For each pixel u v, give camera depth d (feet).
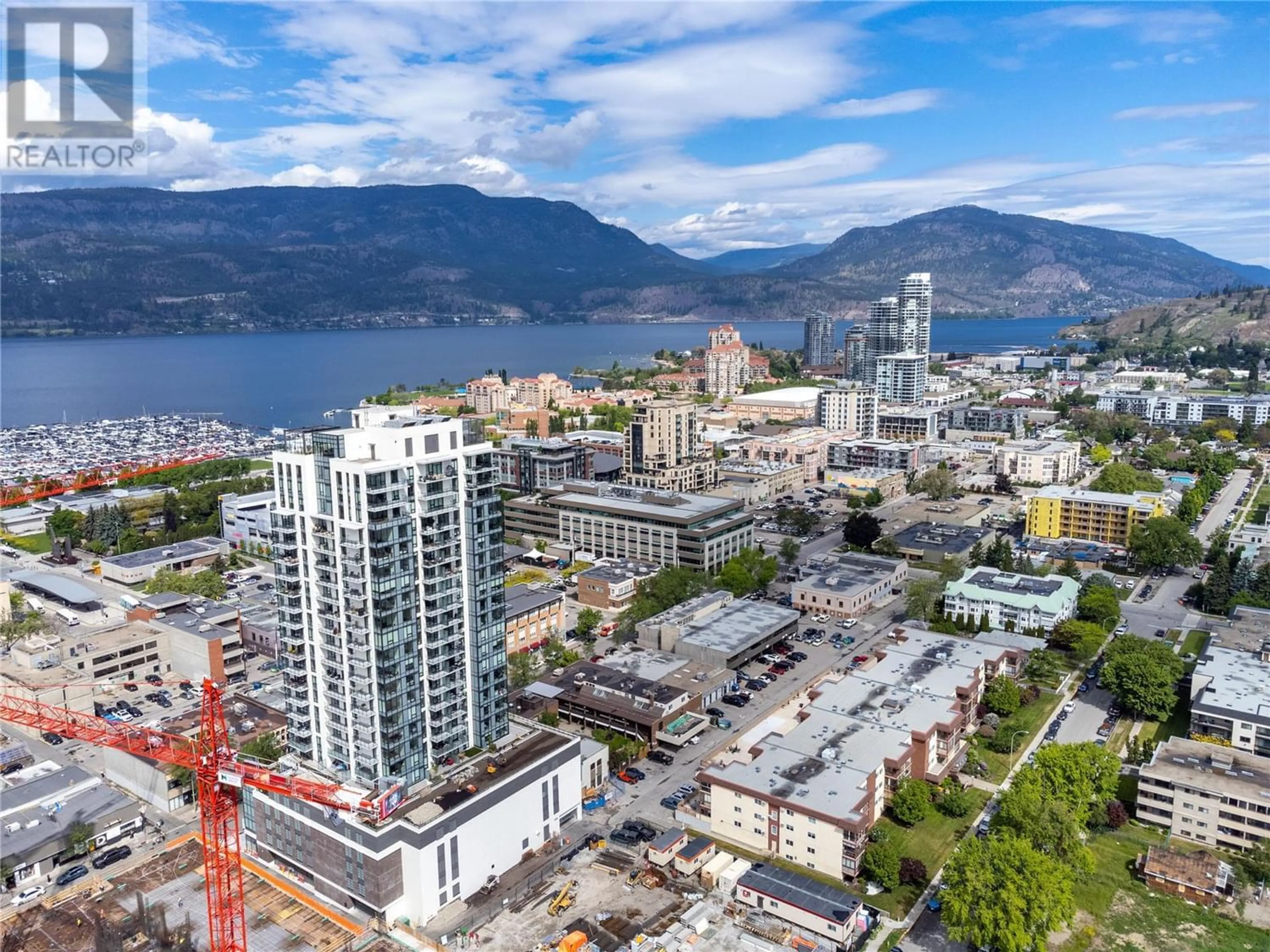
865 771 551.18
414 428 497.46
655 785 610.65
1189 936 456.45
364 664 485.56
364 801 465.88
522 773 520.42
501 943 452.35
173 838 552.00
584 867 517.55
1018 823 504.84
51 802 553.64
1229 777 544.21
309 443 503.20
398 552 487.61
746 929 457.27
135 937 450.30
